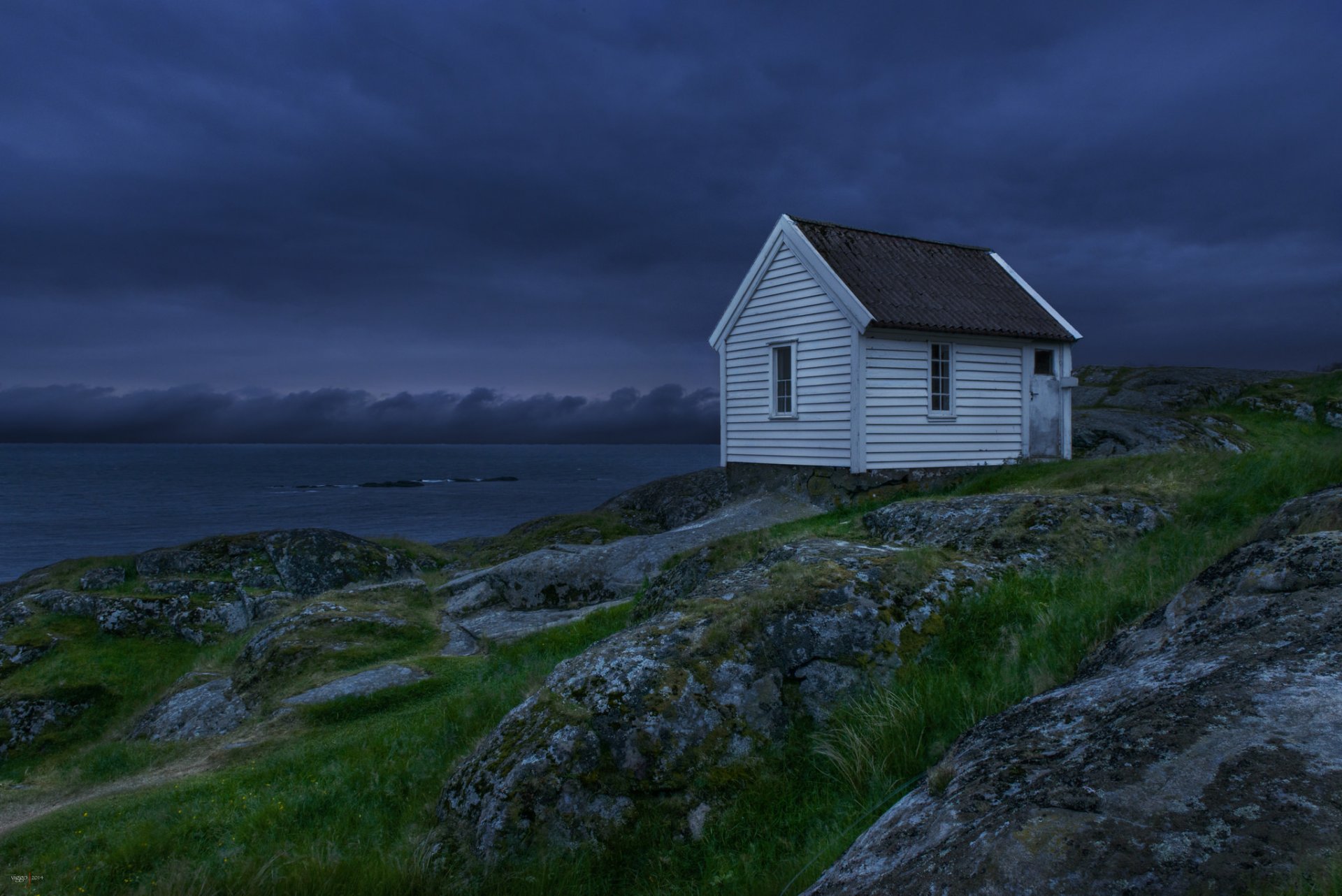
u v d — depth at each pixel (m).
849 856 2.96
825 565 6.59
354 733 9.92
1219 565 4.30
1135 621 4.74
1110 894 1.97
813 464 17.91
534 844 4.80
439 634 15.14
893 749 4.73
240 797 7.90
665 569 14.68
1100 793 2.34
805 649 5.84
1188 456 12.30
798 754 5.27
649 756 5.10
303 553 23.69
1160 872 1.97
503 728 5.56
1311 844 1.89
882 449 17.11
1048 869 2.11
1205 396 30.81
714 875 4.37
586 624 12.68
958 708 4.89
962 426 18.19
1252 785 2.15
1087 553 7.57
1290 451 10.34
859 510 15.96
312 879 5.02
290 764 8.95
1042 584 6.54
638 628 6.31
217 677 15.09
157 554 24.36
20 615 20.27
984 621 6.03
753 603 6.07
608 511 27.36
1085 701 3.34
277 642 14.79
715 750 5.22
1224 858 1.94
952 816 2.66
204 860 6.19
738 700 5.48
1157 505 8.77
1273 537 5.30
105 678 17.48
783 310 18.64
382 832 6.03
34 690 16.81
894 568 6.52
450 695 10.67
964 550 7.82
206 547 24.39
